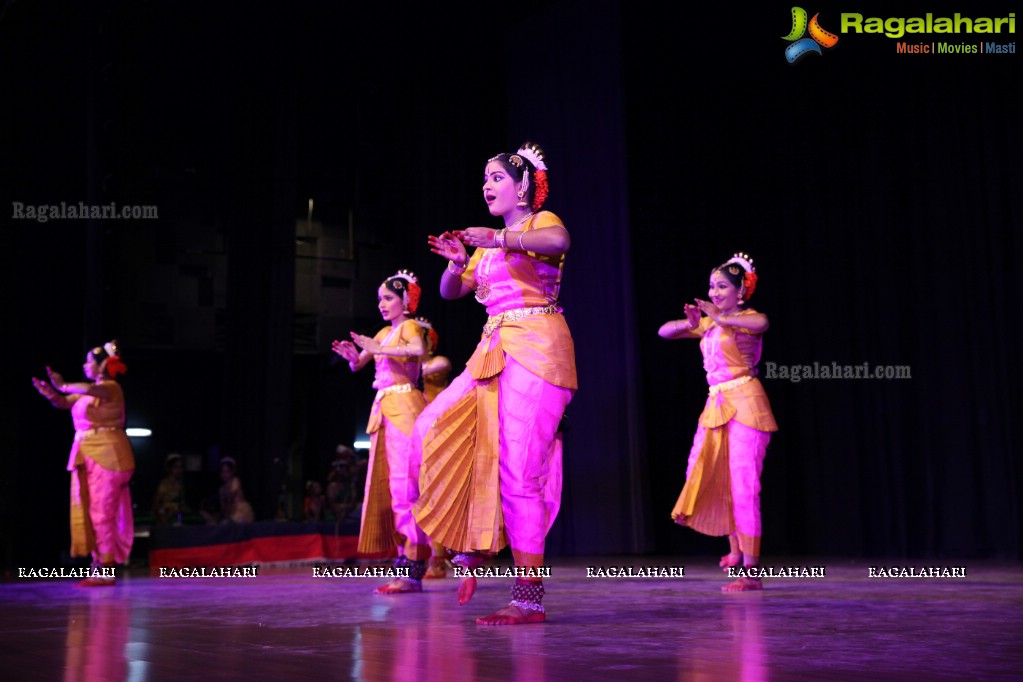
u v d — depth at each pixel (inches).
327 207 457.1
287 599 171.0
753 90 380.8
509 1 411.2
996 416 317.1
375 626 121.1
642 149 391.2
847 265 356.2
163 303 421.7
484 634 110.6
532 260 129.3
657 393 383.9
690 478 199.2
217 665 86.8
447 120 429.7
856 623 118.0
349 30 415.2
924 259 336.2
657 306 385.4
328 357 462.3
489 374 127.8
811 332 363.3
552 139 408.8
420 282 419.8
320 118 445.4
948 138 332.8
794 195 368.8
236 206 409.7
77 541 230.5
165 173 417.7
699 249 384.5
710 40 386.6
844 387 353.4
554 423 127.3
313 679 78.3
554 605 148.9
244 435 397.1
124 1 378.0
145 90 403.2
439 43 428.5
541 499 126.6
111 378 244.1
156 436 458.3
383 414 194.7
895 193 345.1
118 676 81.0
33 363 331.0
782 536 364.5
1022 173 316.5
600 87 392.8
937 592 169.6
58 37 346.0
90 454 233.9
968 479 321.4
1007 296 317.7
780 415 369.7
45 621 132.8
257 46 410.6
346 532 338.6
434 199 423.5
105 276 395.5
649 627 115.9
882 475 341.1
